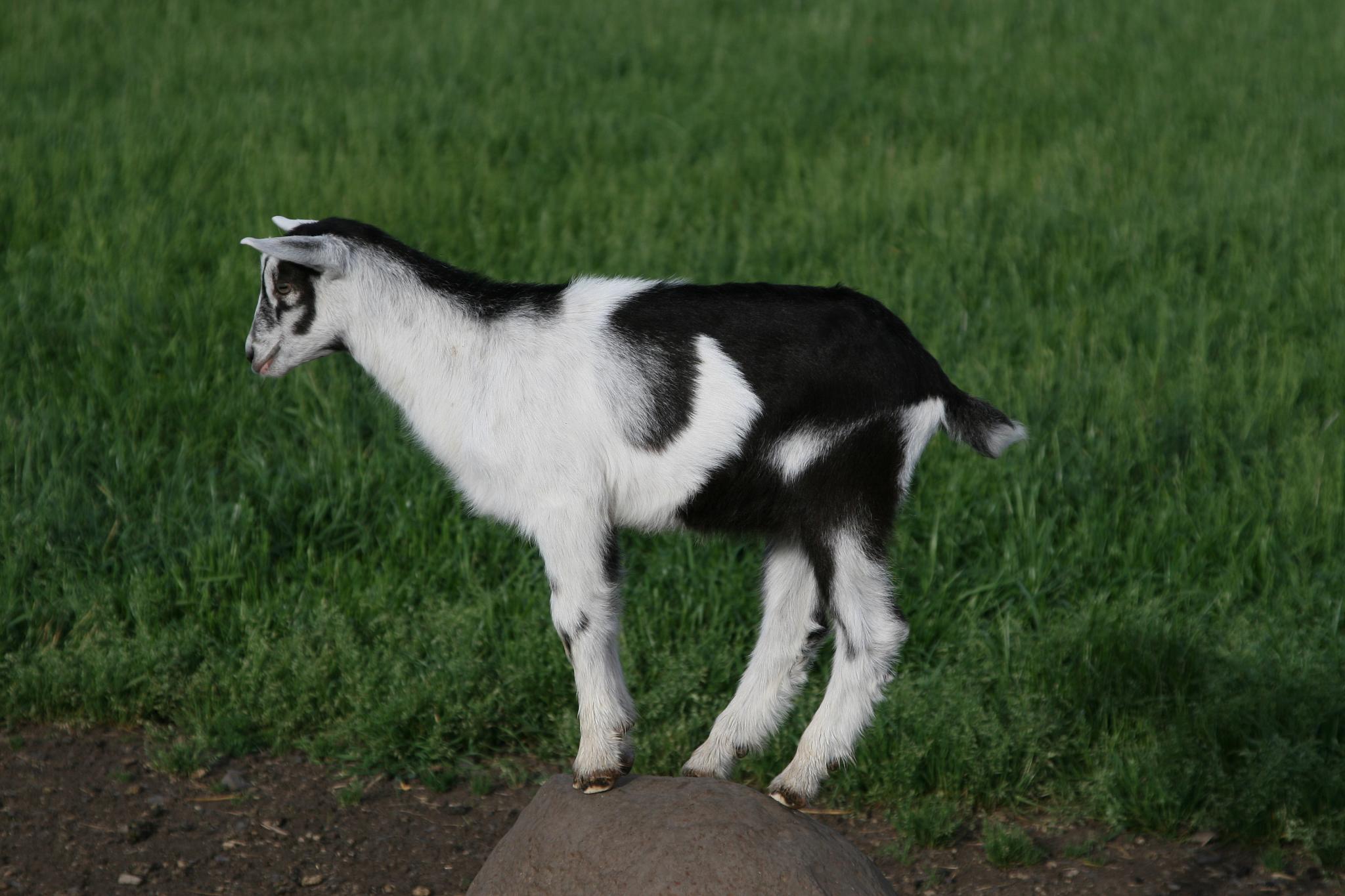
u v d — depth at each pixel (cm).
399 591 791
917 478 868
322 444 894
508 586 805
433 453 571
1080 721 698
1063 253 1181
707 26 1973
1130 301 1094
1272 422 931
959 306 1073
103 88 1650
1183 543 809
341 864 625
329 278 552
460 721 715
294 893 602
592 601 533
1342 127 1555
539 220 1257
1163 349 1007
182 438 912
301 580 812
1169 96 1645
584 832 491
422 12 2086
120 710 719
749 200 1316
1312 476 845
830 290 543
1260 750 647
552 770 707
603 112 1588
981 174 1389
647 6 2105
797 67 1769
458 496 838
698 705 718
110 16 1989
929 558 804
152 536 821
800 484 523
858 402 519
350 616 778
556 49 1881
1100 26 2011
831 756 520
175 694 728
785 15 2092
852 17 2056
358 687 718
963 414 542
